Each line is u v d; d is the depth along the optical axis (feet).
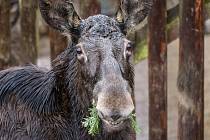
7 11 31.68
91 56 21.63
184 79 27.27
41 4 23.22
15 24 44.29
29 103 23.93
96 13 28.78
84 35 22.09
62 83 23.71
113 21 22.33
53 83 23.88
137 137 35.65
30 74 24.53
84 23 22.54
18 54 35.35
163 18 27.94
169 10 28.78
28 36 32.17
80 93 22.91
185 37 26.84
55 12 23.20
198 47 26.81
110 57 21.38
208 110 38.70
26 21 31.94
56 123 23.70
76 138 23.61
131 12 23.27
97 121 22.24
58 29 23.32
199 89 27.27
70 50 23.39
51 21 23.31
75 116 23.45
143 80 44.73
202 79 27.35
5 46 31.94
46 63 46.26
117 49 21.62
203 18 26.71
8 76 24.48
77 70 22.81
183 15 26.71
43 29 50.62
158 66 28.45
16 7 44.75
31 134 23.61
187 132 27.73
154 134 29.19
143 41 29.55
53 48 30.04
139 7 23.36
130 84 22.41
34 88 24.17
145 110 39.52
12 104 23.98
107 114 20.56
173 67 45.57
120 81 20.98
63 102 23.76
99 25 22.06
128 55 21.93
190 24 26.58
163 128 29.04
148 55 28.63
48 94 23.91
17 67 25.13
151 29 28.17
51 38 30.01
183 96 27.48
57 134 23.63
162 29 28.04
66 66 23.57
